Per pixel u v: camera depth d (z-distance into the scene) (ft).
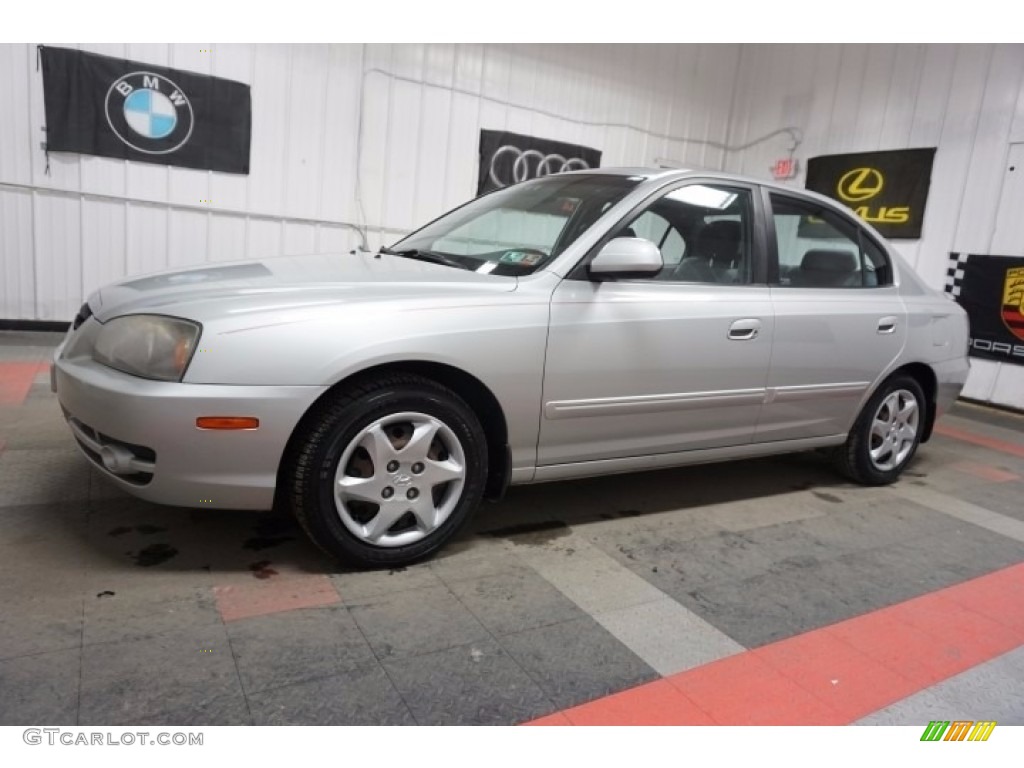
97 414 7.08
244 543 8.30
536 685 6.23
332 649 6.43
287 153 22.59
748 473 13.11
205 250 22.24
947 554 10.09
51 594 6.88
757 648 7.18
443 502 8.28
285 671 6.06
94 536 8.14
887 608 8.30
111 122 20.30
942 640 7.68
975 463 15.47
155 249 21.63
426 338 7.58
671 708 6.12
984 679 7.00
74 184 20.31
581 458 9.14
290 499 7.49
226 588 7.30
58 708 5.37
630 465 9.68
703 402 9.84
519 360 8.20
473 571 8.23
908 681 6.86
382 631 6.80
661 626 7.42
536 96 26.32
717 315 9.71
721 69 30.50
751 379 10.27
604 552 9.09
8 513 8.48
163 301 7.41
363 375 7.52
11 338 19.42
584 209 9.59
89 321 8.03
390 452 7.66
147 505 9.02
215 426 6.83
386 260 9.64
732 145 31.94
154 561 7.71
